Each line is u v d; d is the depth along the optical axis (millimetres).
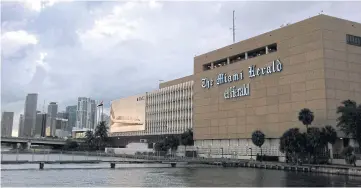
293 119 80562
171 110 145125
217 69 107875
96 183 41625
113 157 125750
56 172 57781
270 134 86438
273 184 41156
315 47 76938
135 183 41938
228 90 102188
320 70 75250
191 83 135000
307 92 77688
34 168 66188
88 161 78438
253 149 91875
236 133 97750
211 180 45938
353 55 78625
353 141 73250
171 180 45906
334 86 74875
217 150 104562
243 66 97562
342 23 78688
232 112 100000
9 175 50875
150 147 140000
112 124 192875
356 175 53656
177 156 112688
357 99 77125
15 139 179875
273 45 89438
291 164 69000
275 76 86688
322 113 73750
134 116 171625
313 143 66062
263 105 89500
